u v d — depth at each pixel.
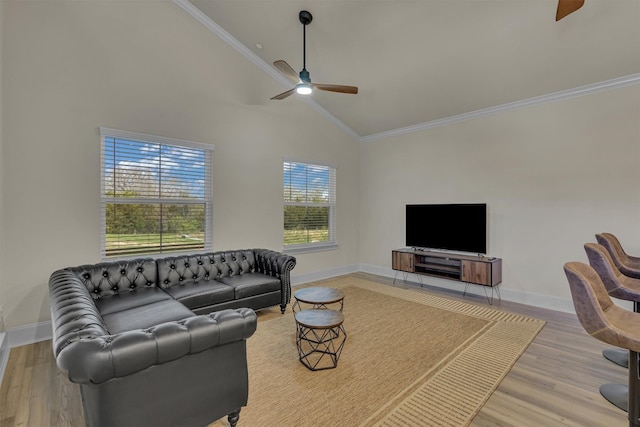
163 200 3.77
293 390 2.11
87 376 1.20
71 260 3.12
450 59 3.66
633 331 1.69
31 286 2.90
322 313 2.54
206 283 3.38
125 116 3.42
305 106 5.21
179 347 1.41
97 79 3.24
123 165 3.47
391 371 2.36
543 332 3.09
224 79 4.23
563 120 3.75
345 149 5.93
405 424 1.78
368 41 3.70
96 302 2.71
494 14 2.96
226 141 4.27
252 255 4.05
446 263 4.61
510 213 4.19
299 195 5.26
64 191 3.08
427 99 4.48
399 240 5.55
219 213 4.20
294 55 4.27
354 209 6.13
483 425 1.77
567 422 1.79
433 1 2.99
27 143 2.87
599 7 2.68
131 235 3.55
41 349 2.75
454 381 2.22
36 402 1.99
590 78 3.42
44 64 2.95
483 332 3.09
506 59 3.45
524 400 2.00
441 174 4.94
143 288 3.16
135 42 3.48
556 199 3.82
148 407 1.39
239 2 3.60
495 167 4.33
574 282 1.76
